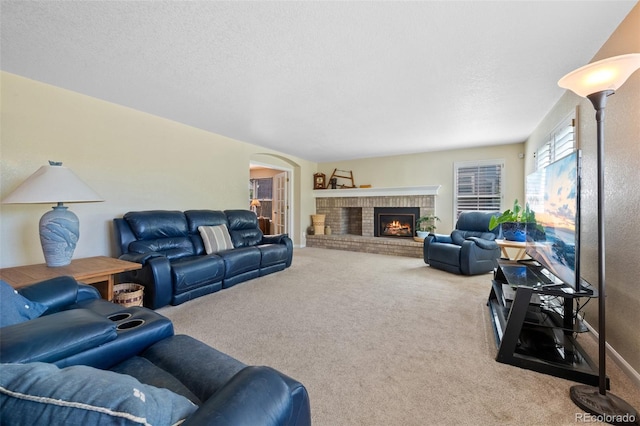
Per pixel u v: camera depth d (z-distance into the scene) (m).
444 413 1.36
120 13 1.71
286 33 1.90
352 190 6.79
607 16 1.73
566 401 1.44
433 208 5.93
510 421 1.31
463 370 1.73
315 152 6.14
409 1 1.60
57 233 2.37
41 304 1.34
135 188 3.47
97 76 2.56
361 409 1.39
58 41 2.00
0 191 2.47
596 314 2.12
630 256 1.68
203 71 2.45
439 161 5.95
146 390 0.65
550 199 2.25
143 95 3.00
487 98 3.07
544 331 2.10
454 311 2.70
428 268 4.57
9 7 1.64
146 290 2.69
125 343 1.17
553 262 2.15
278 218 7.31
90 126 3.05
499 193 5.34
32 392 0.55
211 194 4.49
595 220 2.21
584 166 2.44
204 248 3.75
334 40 1.98
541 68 2.39
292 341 2.10
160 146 3.74
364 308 2.78
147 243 3.18
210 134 4.47
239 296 3.14
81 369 0.65
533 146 4.36
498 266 2.68
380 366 1.77
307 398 0.92
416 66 2.36
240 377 0.76
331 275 4.10
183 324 2.40
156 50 2.12
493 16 1.73
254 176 8.90
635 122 1.65
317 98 3.06
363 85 2.73
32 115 2.64
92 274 2.23
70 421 0.51
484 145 5.37
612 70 1.32
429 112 3.52
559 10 1.68
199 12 1.69
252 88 2.80
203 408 0.63
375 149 5.80
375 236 6.63
